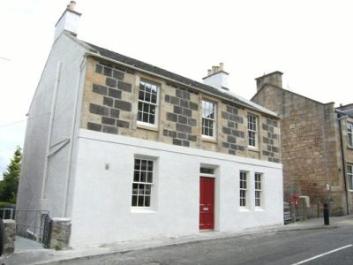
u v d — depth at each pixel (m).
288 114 27.52
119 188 12.94
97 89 13.03
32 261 9.49
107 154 12.83
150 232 13.56
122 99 13.63
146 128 14.23
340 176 23.81
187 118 15.80
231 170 17.34
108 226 12.43
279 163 20.44
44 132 15.84
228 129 17.69
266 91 29.36
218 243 12.84
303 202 22.33
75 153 12.30
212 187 16.73
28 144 18.19
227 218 16.64
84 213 11.94
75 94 13.23
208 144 16.61
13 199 33.06
